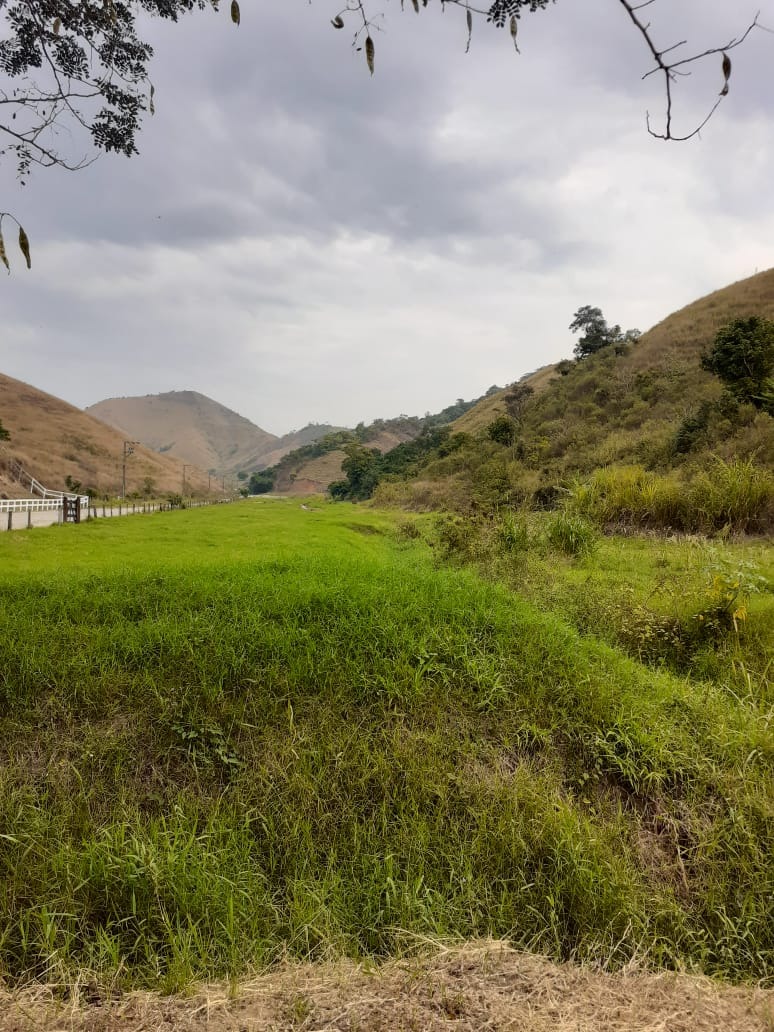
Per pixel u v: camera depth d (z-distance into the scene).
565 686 4.18
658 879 2.94
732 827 3.12
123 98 4.25
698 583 6.38
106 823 3.08
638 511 13.43
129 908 2.60
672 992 2.20
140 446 121.88
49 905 2.58
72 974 2.29
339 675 4.11
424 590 6.08
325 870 2.87
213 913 2.59
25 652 4.29
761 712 4.24
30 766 3.44
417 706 3.90
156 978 2.28
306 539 15.20
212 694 3.89
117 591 5.84
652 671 4.94
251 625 4.85
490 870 2.87
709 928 2.71
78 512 22.69
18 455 70.31
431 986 2.13
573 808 3.25
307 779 3.30
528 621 5.18
